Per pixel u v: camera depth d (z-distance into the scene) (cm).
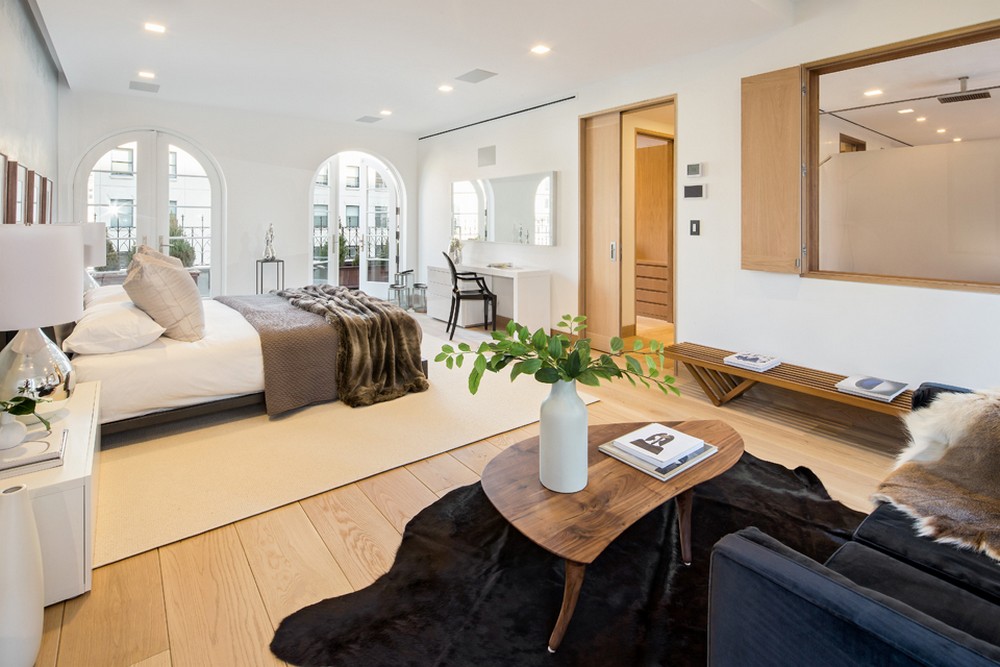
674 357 387
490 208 649
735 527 220
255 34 383
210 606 176
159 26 368
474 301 674
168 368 300
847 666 89
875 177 336
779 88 357
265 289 675
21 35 358
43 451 180
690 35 374
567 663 152
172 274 319
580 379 168
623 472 187
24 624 141
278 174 670
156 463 279
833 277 347
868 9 319
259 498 245
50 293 182
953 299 300
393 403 373
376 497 247
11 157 335
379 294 800
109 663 153
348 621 169
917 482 158
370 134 740
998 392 159
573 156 537
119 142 580
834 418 350
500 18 350
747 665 104
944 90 308
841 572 132
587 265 540
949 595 121
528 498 170
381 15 346
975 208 304
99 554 202
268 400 333
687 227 428
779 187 362
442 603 177
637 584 186
